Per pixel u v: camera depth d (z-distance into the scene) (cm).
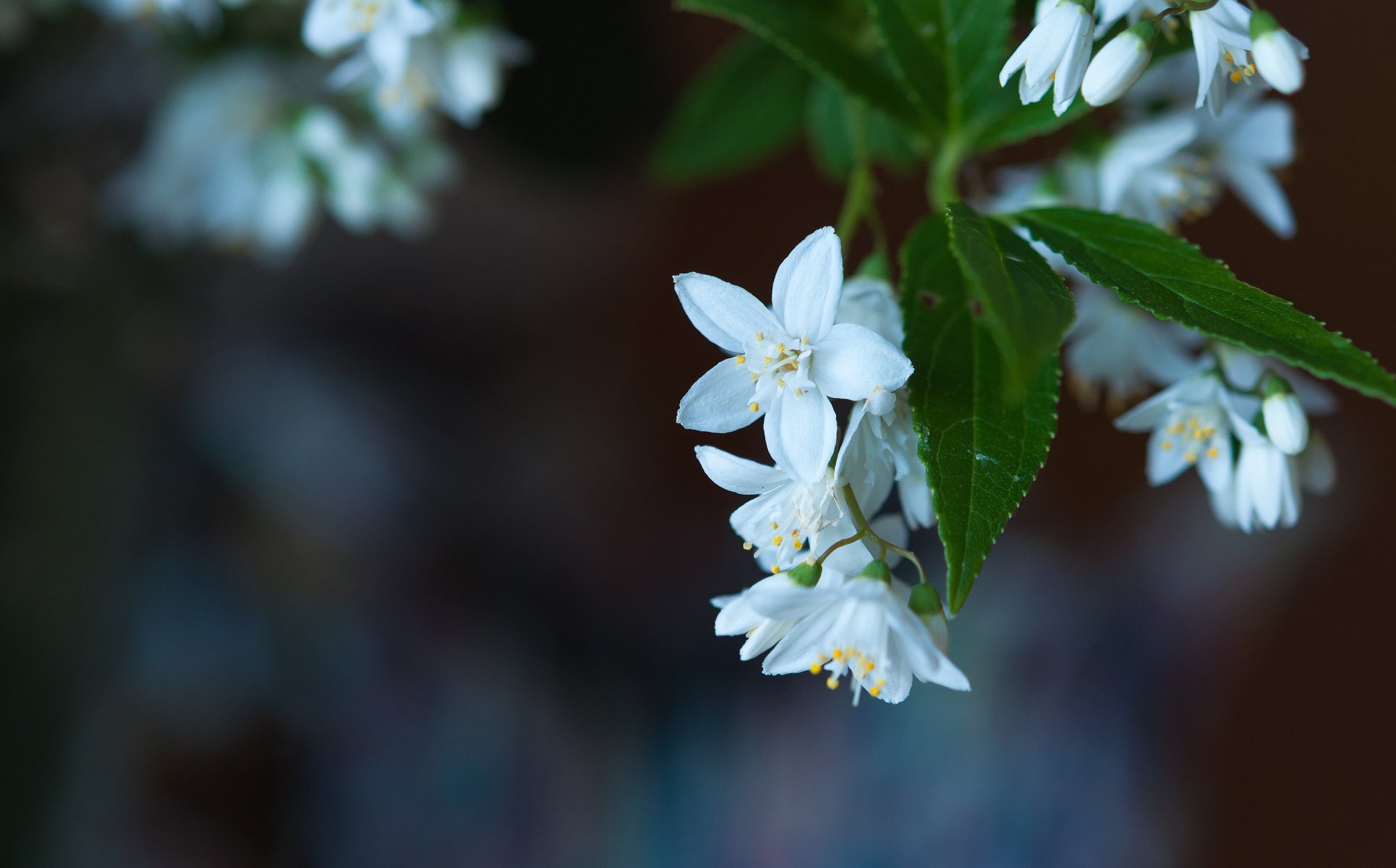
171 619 43
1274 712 68
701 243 57
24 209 38
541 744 49
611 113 39
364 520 48
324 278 49
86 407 39
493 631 50
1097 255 25
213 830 43
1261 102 29
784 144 34
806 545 26
